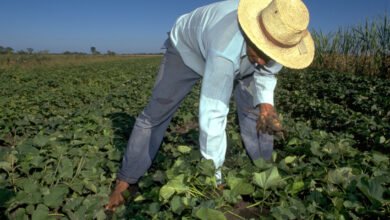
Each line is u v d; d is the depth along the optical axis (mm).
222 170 2857
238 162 3314
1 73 18984
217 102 2396
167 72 2818
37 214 2285
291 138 3934
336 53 13484
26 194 2500
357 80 10062
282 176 2791
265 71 2799
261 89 2883
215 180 2615
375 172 2719
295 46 2326
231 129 4602
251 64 2607
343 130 5145
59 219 2570
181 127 5738
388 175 2652
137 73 19234
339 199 2359
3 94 9961
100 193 2838
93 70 22328
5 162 2980
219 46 2305
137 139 2865
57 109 7520
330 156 3158
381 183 2412
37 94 9938
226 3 2486
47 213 2303
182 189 2510
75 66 28109
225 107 2455
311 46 2508
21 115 6035
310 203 2482
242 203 2754
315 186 2744
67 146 3693
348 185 2484
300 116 6504
